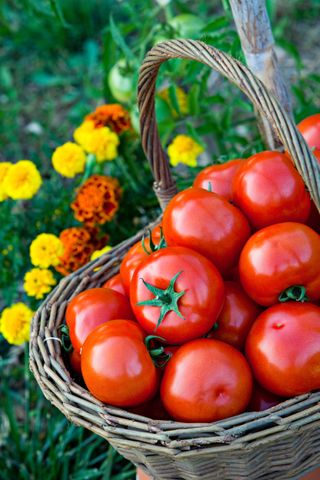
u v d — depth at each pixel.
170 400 0.80
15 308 1.09
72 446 1.16
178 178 1.22
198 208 0.85
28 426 1.15
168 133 1.21
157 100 1.20
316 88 1.54
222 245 0.85
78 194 1.17
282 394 0.82
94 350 0.81
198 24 1.23
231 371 0.80
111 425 0.80
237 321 0.85
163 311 0.82
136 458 0.84
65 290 0.94
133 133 1.23
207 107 1.26
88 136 1.17
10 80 1.98
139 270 0.84
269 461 0.81
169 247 0.84
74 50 2.04
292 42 1.87
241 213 0.87
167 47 0.84
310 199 0.87
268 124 1.01
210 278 0.82
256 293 0.83
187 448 0.77
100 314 0.87
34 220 1.20
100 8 2.01
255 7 0.93
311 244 0.82
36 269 1.10
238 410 0.80
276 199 0.85
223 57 0.81
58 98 1.92
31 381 1.16
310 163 0.79
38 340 0.88
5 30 2.10
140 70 0.89
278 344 0.80
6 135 1.78
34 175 1.13
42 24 2.01
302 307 0.82
